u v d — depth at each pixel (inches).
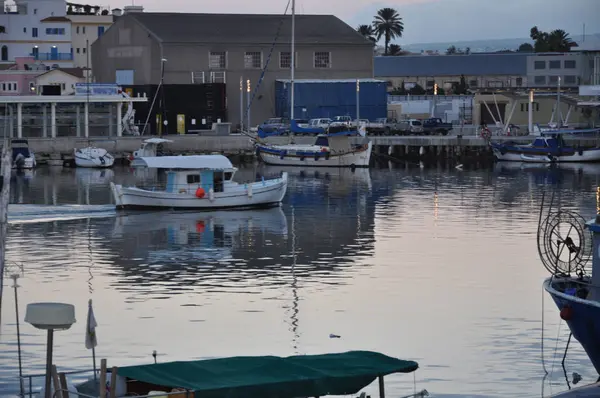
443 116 7534.5
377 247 2955.2
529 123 6412.4
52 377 1352.1
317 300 2276.1
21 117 5762.8
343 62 6884.8
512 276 2532.0
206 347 1913.1
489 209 3809.1
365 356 1325.0
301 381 1237.1
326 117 6628.9
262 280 2488.9
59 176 5039.4
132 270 2613.2
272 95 6771.7
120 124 6018.7
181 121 6392.7
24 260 2733.8
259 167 5644.7
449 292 2356.1
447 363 1823.3
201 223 3442.4
